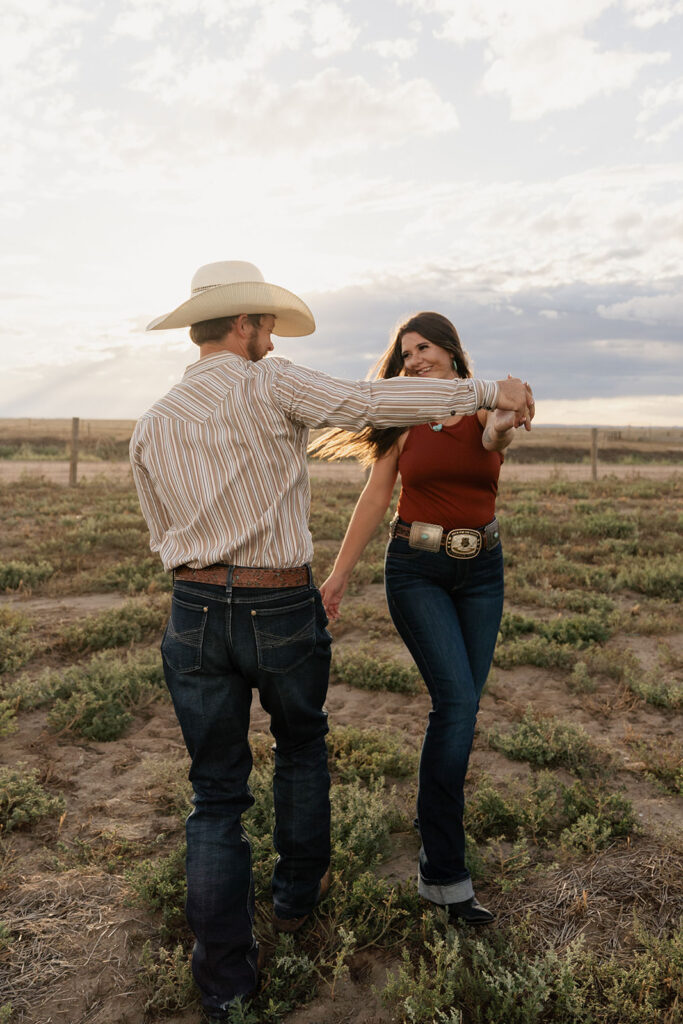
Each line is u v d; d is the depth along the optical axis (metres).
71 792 3.30
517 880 2.57
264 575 1.94
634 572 7.66
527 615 6.46
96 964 2.19
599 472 24.89
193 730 1.99
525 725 3.92
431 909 2.43
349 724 4.15
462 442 2.40
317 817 2.21
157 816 3.09
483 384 1.97
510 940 2.28
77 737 3.88
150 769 3.47
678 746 3.78
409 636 2.50
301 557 1.98
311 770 2.19
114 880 2.59
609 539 9.97
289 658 1.98
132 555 8.62
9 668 4.85
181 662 1.98
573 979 2.06
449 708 2.38
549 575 7.82
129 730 4.01
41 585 7.32
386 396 1.90
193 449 1.95
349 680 4.82
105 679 4.47
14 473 20.72
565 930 2.33
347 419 1.91
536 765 3.64
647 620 6.09
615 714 4.32
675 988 2.04
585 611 6.58
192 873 1.96
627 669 4.86
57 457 29.00
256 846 2.65
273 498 1.94
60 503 13.62
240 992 1.98
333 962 2.22
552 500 16.27
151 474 2.02
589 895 2.51
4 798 3.07
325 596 2.62
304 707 2.06
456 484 2.43
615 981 2.04
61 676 4.58
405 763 3.52
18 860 2.69
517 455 37.19
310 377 1.94
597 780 3.44
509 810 3.01
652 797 3.29
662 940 2.22
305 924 2.38
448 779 2.34
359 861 2.62
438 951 2.11
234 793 2.03
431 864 2.37
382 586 7.44
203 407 1.97
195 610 1.96
